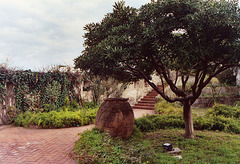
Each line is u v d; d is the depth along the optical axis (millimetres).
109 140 3729
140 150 3512
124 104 4879
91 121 7660
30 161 3596
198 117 6828
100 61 3729
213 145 4336
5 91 7504
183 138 4969
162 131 6020
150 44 3607
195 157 3533
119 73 5309
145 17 3770
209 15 3145
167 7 3479
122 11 4141
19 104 7992
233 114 7332
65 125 6988
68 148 4422
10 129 6645
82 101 10680
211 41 3576
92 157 3059
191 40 3322
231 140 4734
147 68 5312
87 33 4488
